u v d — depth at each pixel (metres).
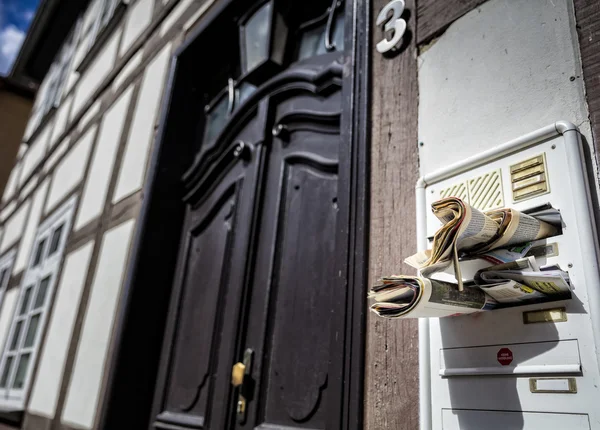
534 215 0.89
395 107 1.36
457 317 0.97
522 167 0.96
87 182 3.57
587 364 0.77
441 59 1.28
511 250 0.87
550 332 0.83
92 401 2.24
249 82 2.28
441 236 0.82
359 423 1.11
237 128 2.24
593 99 0.93
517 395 0.84
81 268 3.02
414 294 0.81
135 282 2.23
